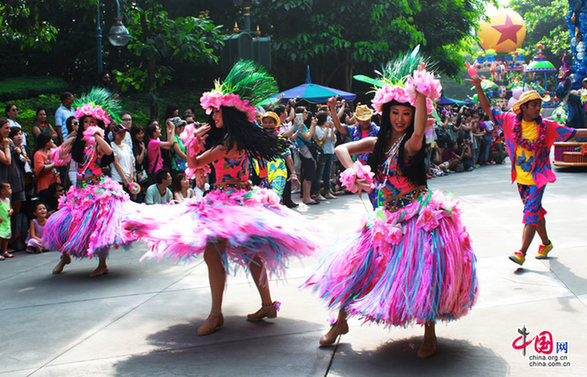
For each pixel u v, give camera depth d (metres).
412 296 3.32
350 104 19.92
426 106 3.50
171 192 8.34
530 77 33.41
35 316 4.78
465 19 24.44
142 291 5.39
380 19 19.62
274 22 19.12
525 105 5.45
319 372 3.45
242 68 4.42
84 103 6.11
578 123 13.22
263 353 3.78
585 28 14.12
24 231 7.96
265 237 4.05
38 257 7.38
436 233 3.47
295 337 4.04
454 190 11.09
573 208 8.19
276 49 18.23
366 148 3.83
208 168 4.50
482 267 5.50
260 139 4.30
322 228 4.44
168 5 17.56
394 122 3.62
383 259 3.54
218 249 4.12
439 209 3.54
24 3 12.08
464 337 3.87
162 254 4.28
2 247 7.42
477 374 3.31
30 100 12.91
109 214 5.80
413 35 19.64
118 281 5.80
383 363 3.53
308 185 10.45
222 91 4.31
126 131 8.34
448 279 3.37
